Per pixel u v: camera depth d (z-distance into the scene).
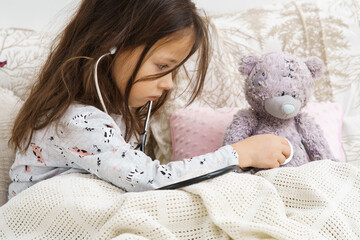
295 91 1.11
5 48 1.40
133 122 1.17
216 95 1.44
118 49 1.01
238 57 1.48
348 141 1.40
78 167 1.03
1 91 1.31
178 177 0.98
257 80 1.13
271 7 1.56
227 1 1.69
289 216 0.88
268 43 1.49
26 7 1.65
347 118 1.44
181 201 0.85
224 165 1.03
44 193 0.91
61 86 1.04
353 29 1.49
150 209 0.84
